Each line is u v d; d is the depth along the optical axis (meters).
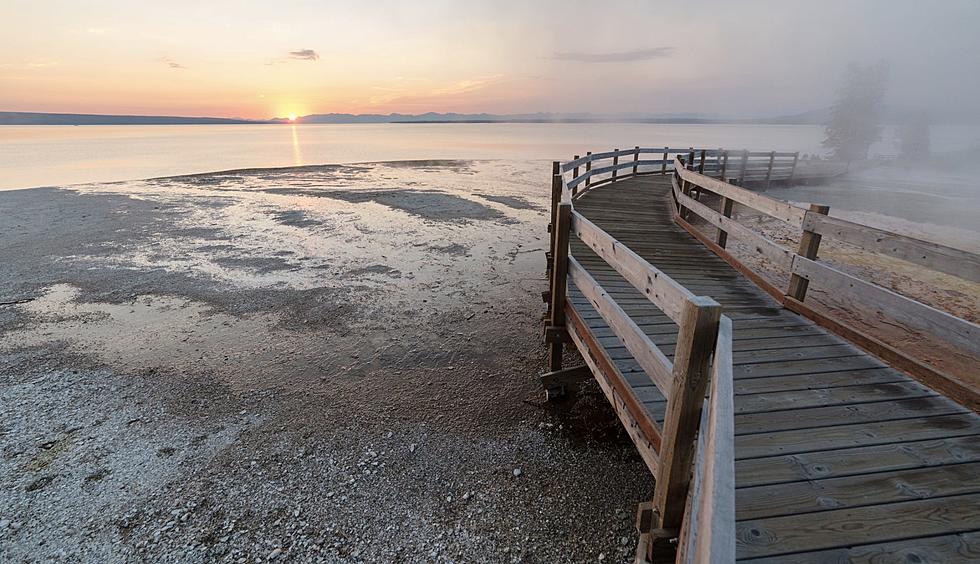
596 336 3.82
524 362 5.79
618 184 13.05
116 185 20.78
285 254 10.38
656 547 2.00
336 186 20.69
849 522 1.84
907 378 2.93
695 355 1.69
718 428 1.17
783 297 4.25
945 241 11.23
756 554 1.72
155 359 5.77
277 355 5.93
